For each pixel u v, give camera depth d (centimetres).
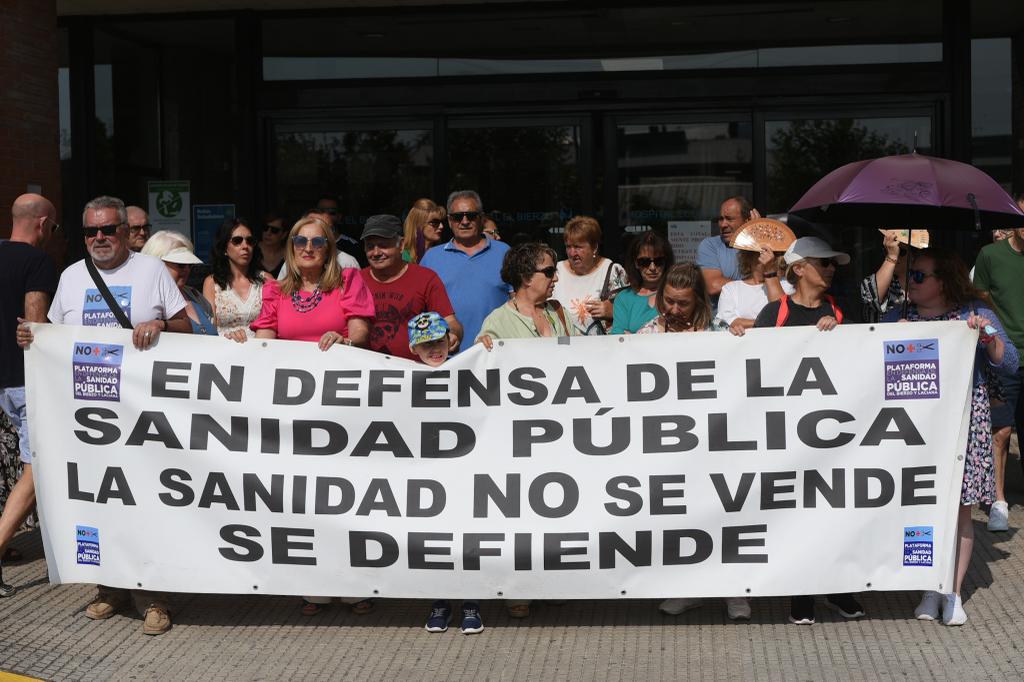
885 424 581
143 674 548
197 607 642
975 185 577
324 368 593
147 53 1045
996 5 997
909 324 581
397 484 590
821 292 601
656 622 611
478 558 586
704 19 1002
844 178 594
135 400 598
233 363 596
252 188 1037
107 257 613
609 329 724
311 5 1011
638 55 1008
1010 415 760
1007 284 812
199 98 1041
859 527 582
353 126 1033
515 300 626
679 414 585
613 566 585
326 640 591
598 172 1017
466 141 1026
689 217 1012
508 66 1017
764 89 1000
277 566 594
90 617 623
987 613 614
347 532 591
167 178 1051
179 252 693
